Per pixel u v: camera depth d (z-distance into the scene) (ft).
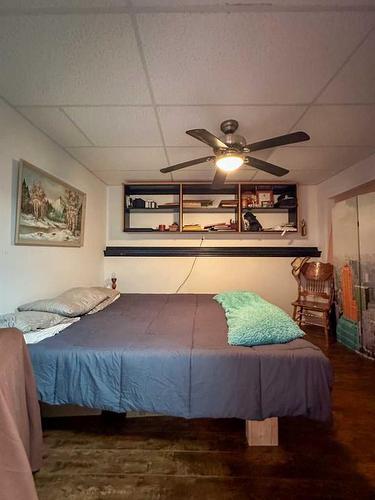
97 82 5.18
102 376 4.52
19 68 4.76
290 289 12.79
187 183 11.98
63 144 8.13
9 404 2.98
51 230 7.82
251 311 6.31
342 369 8.06
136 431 5.32
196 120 6.63
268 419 4.91
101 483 4.11
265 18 3.73
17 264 6.43
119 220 12.89
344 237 10.34
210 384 4.39
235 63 4.62
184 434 5.24
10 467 2.48
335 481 4.19
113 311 7.86
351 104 5.91
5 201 6.01
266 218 12.97
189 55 4.42
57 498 3.87
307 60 4.54
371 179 9.00
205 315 7.29
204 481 4.17
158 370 4.47
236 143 6.26
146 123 6.80
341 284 10.50
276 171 7.47
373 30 3.92
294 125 6.84
